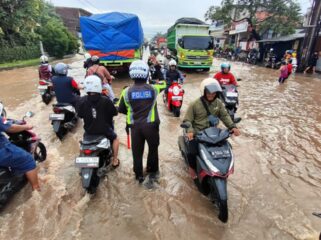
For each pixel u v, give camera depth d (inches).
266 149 205.6
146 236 116.9
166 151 201.0
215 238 115.6
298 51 896.3
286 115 297.9
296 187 154.7
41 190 148.9
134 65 142.8
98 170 154.2
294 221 126.3
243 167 176.2
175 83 289.7
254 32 1194.6
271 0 1113.4
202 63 646.5
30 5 904.9
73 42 1322.6
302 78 622.5
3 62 811.4
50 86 330.0
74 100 150.3
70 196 144.3
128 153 197.2
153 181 159.2
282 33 1072.8
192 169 150.4
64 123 222.2
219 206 122.3
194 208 135.4
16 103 336.8
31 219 126.7
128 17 458.0
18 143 160.9
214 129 132.7
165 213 131.5
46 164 179.2
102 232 119.0
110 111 152.7
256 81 553.9
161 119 278.8
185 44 642.2
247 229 121.0
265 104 347.3
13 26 863.7
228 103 246.8
